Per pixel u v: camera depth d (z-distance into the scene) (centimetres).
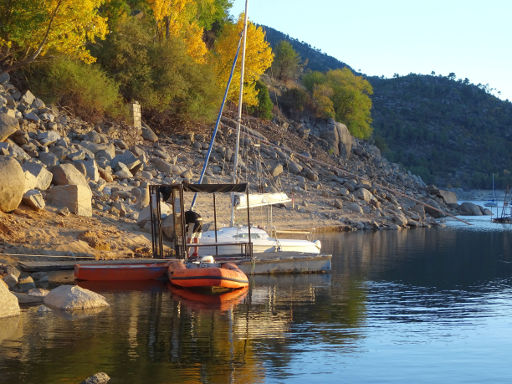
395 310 1712
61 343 1252
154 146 4419
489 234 4644
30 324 1401
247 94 6022
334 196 5034
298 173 5388
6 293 1492
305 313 1633
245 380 1053
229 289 1977
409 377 1101
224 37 6350
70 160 3091
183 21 5381
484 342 1362
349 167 7331
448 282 2255
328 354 1233
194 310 1628
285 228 3816
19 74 4038
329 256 2441
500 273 2512
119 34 4766
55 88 4000
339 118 9469
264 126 6781
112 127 4156
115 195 3008
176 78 4919
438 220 6266
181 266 2017
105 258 2205
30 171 2586
